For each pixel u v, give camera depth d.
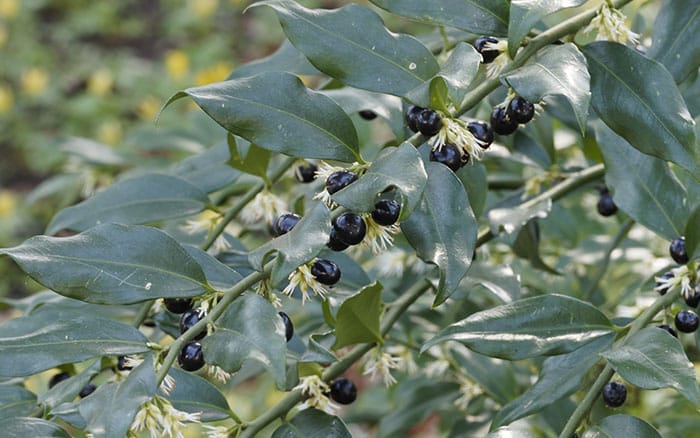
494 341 0.60
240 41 2.60
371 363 0.69
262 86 0.61
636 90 0.62
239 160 0.71
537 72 0.59
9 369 0.59
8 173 2.27
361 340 0.66
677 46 0.66
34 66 2.53
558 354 0.61
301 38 0.62
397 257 0.80
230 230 0.89
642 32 0.75
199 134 0.97
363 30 0.62
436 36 0.73
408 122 0.61
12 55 2.55
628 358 0.59
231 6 2.70
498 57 0.63
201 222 0.74
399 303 0.70
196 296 0.60
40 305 0.72
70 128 2.31
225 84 0.61
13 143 2.30
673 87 0.62
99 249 0.60
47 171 2.26
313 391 0.65
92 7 2.72
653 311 0.63
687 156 0.61
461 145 0.60
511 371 0.80
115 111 2.33
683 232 0.67
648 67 0.62
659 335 0.59
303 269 0.60
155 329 0.74
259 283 0.61
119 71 2.47
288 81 0.61
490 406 0.84
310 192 0.73
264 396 1.26
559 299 0.61
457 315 0.78
